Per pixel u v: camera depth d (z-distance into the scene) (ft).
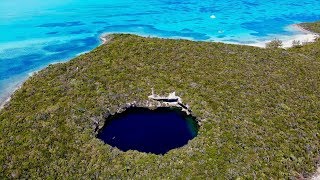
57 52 275.59
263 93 187.32
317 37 311.27
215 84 193.88
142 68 207.92
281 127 162.20
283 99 183.11
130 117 179.01
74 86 189.57
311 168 142.82
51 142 148.25
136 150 150.30
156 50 231.91
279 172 137.59
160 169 137.90
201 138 154.61
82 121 163.22
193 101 179.42
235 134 155.94
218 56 228.02
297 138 156.04
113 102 178.60
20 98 180.45
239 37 321.52
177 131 167.63
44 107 170.71
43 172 134.21
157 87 189.57
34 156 140.46
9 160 138.62
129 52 228.22
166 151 152.87
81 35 313.53
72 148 146.61
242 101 179.42
